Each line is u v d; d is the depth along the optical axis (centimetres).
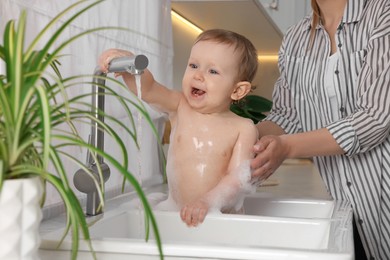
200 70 117
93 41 131
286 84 152
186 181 117
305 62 144
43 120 53
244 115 226
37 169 56
